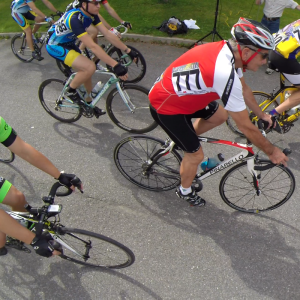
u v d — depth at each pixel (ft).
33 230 6.30
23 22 16.30
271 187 9.91
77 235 6.90
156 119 7.62
